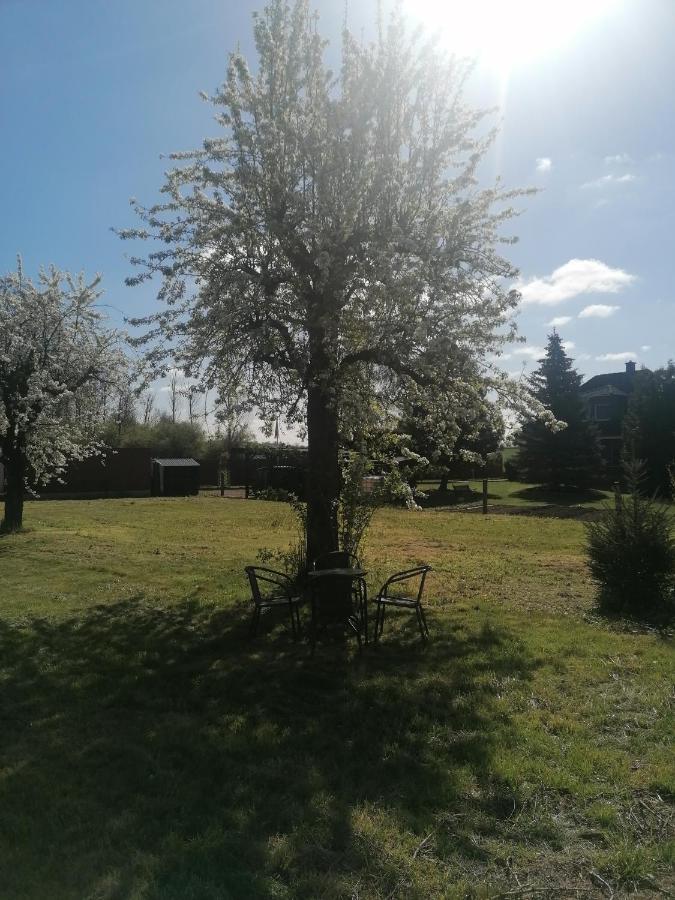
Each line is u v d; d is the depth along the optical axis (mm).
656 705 5395
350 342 8297
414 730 4926
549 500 33219
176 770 4266
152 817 3684
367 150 7797
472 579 11016
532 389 8734
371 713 5238
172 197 8664
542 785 4066
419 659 6656
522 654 6797
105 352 17266
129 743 4664
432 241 7699
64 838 3482
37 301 16438
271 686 5820
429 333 7574
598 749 4578
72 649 6906
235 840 3443
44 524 19531
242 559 12945
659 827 3637
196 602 9023
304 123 7918
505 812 3795
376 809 3779
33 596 9508
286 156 7797
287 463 14250
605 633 7684
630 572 8773
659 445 33719
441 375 7844
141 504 28781
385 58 7805
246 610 8586
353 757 4469
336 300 7727
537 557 13711
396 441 8945
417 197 7906
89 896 3018
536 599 9578
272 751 4547
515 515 24891
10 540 15367
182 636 7406
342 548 8758
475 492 35469
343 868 3258
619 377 53031
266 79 7926
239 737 4746
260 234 7832
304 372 8258
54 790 3992
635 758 4480
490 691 5750
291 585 8594
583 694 5672
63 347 16703
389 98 7719
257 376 9336
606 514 9500
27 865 3242
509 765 4309
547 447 36969
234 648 6984
